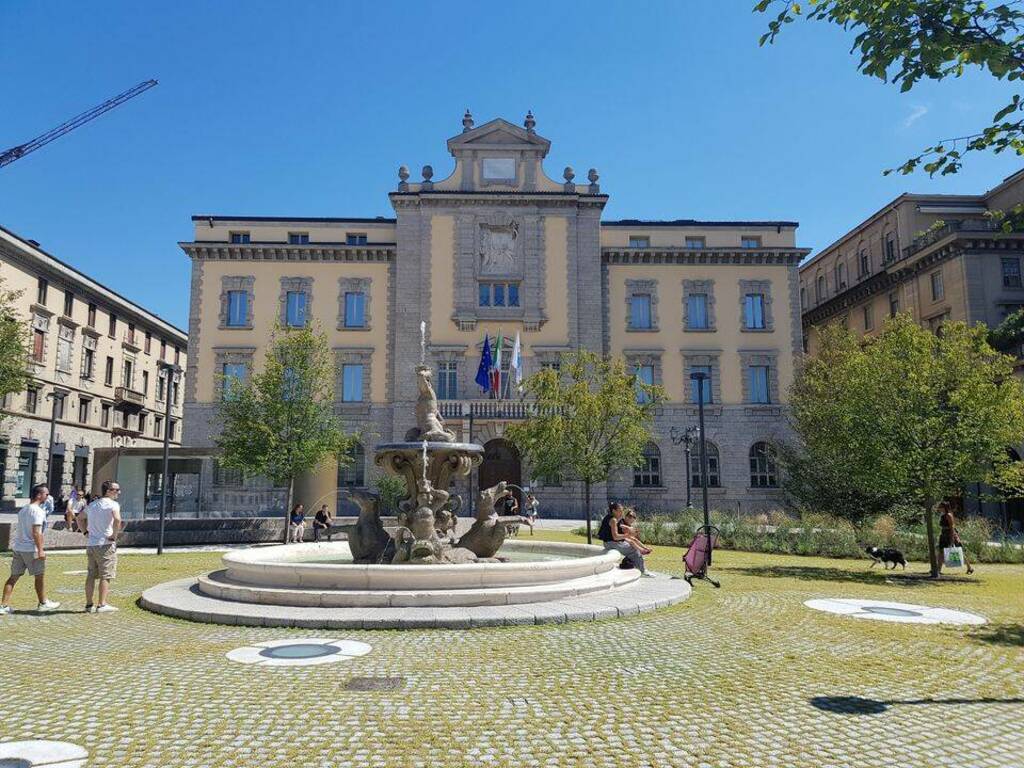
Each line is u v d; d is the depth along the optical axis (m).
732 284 44.19
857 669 7.32
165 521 24.34
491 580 10.60
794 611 10.89
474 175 43.41
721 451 42.78
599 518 37.88
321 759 4.86
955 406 16.77
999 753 5.06
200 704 6.04
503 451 41.19
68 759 4.82
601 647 8.17
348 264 42.94
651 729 5.50
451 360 41.62
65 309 48.78
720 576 15.59
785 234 44.94
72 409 49.25
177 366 67.38
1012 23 6.53
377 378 42.03
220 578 11.94
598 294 42.66
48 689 6.48
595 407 24.22
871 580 15.44
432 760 4.85
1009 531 35.59
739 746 5.16
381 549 13.05
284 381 27.67
